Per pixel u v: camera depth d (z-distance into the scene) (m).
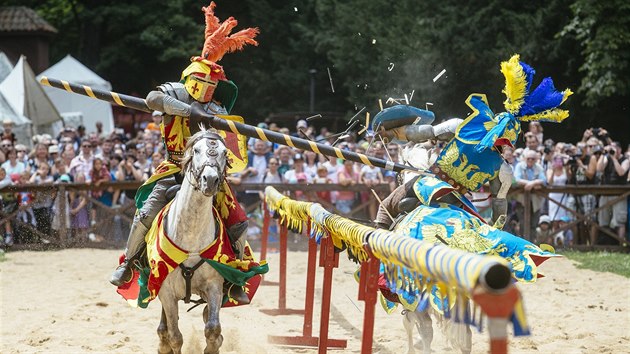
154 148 27.78
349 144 27.36
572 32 40.22
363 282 10.61
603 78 38.59
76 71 46.41
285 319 16.28
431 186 11.38
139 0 63.22
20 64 37.00
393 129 12.23
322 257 12.37
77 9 66.50
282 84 57.59
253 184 26.12
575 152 26.83
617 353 13.40
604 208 25.55
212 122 11.00
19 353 13.27
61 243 26.22
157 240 10.94
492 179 11.71
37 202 26.12
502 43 40.94
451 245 10.67
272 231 26.80
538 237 25.66
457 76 41.41
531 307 17.31
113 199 26.75
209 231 10.89
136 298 12.12
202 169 10.09
